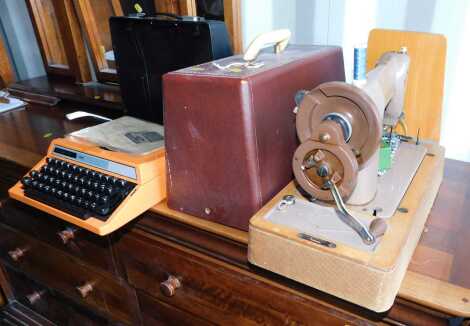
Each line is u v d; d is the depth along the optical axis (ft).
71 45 5.24
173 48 3.40
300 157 1.99
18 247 4.26
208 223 2.56
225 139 2.27
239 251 2.49
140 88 3.83
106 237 3.17
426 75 3.02
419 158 2.65
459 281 1.98
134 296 3.38
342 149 1.84
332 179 1.92
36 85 5.55
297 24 3.84
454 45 3.18
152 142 3.18
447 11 3.13
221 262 2.61
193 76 2.28
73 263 3.71
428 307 1.90
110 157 2.86
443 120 3.43
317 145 1.90
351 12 3.51
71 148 3.12
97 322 4.12
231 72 2.30
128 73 3.85
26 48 6.66
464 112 3.33
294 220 2.13
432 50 2.95
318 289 2.05
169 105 2.42
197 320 2.99
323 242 1.93
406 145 2.84
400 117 2.71
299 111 1.99
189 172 2.52
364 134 1.87
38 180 3.08
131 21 3.57
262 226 2.09
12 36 6.73
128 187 2.72
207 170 2.43
